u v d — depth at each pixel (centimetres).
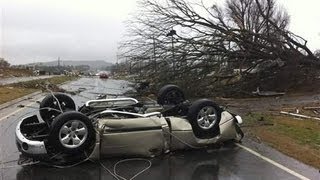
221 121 989
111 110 924
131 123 868
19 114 1653
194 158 894
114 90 3142
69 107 1067
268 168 817
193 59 2294
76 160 848
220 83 2422
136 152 874
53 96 1009
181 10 2325
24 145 812
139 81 2400
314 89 2648
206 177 755
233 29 2386
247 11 3866
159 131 891
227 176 762
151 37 2338
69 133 823
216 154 930
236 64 2412
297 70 2569
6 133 1205
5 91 2848
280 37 2469
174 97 1184
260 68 2522
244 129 1266
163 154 912
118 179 749
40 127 930
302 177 757
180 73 2298
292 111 1692
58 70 9981
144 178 751
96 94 2631
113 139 850
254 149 982
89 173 785
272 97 2395
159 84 2325
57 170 809
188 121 948
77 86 3872
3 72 7044
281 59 2466
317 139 1119
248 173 781
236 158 896
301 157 906
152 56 2328
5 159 897
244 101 2192
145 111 982
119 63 2448
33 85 3450
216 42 2305
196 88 2311
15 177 765
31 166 838
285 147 1002
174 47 2291
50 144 816
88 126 832
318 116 1559
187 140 934
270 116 1547
